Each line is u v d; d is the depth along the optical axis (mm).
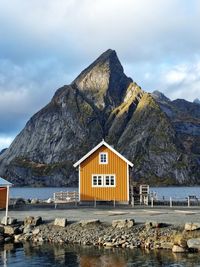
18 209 52688
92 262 27156
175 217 40562
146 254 28875
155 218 39812
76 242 33750
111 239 33094
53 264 26969
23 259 28484
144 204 60312
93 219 38312
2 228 37344
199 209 50406
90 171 62969
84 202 62281
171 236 31812
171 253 29016
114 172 62656
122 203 61625
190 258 27312
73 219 40531
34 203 63000
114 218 40750
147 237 32469
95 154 63344
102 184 62562
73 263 27078
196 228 31797
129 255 28750
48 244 33438
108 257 28391
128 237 33094
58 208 54062
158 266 25562
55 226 37688
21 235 36312
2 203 54406
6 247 32656
